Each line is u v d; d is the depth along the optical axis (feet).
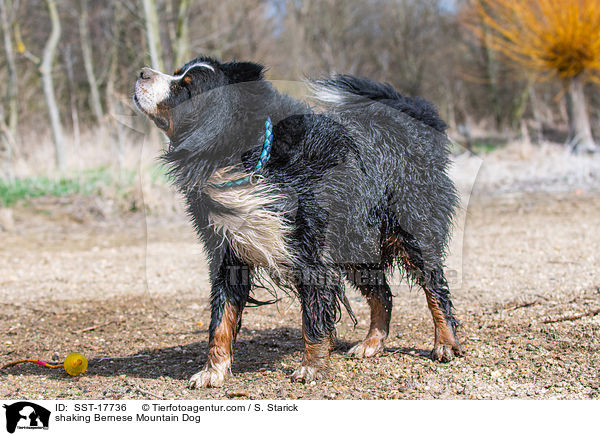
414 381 11.84
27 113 78.64
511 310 16.31
